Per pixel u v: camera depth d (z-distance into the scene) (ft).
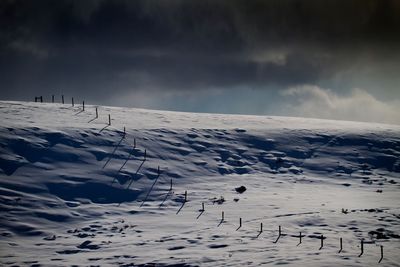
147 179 320.29
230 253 205.16
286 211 262.88
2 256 222.89
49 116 380.58
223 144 381.19
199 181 326.65
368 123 465.47
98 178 313.73
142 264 200.85
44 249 232.94
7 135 334.65
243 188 310.65
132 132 367.45
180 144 368.27
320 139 407.03
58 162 322.34
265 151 382.83
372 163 379.35
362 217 248.93
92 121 379.35
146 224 260.42
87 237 248.11
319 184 335.26
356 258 193.06
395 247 208.64
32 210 275.59
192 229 245.65
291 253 200.75
